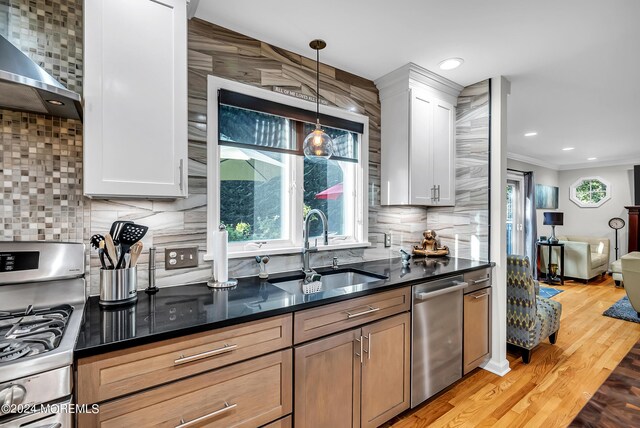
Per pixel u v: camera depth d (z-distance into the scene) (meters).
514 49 2.03
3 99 1.12
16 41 1.23
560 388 2.20
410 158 2.33
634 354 2.74
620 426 1.82
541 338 2.70
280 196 2.10
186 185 1.42
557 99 2.94
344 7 1.62
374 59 2.17
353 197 2.46
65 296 1.29
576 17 1.68
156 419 1.02
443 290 1.94
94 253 1.42
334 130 2.35
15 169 1.25
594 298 4.47
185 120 1.41
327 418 1.45
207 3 1.59
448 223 2.75
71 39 1.34
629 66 2.26
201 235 1.71
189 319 1.14
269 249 1.96
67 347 0.89
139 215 1.54
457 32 1.84
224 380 1.15
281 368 1.29
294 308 1.32
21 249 1.22
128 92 1.28
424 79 2.38
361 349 1.57
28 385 0.80
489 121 2.47
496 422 1.85
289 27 1.79
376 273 2.01
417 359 1.85
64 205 1.35
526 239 5.89
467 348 2.19
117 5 1.25
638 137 4.40
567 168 6.93
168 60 1.37
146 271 1.55
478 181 2.54
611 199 6.39
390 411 1.71
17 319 1.12
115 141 1.25
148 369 1.00
